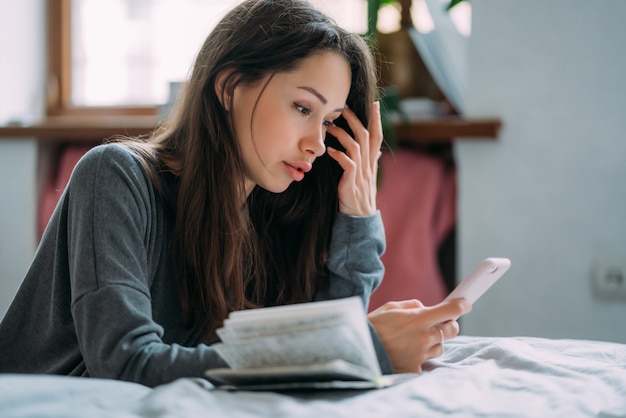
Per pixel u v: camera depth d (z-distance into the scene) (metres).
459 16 2.43
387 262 2.32
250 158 1.24
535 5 2.22
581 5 2.19
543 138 2.22
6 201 2.50
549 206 2.22
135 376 0.94
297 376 0.82
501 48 2.24
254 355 0.84
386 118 2.21
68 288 1.16
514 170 2.24
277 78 1.21
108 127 2.42
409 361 1.04
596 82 2.18
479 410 0.79
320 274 1.44
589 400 0.83
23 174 2.50
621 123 2.17
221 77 1.23
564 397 0.84
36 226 2.51
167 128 1.37
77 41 2.73
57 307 1.15
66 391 0.75
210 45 1.26
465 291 1.09
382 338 1.04
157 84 2.71
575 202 2.20
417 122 2.28
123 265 1.05
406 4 2.44
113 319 0.98
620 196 2.17
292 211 1.44
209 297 1.21
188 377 0.93
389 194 2.36
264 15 1.23
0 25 2.51
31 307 1.19
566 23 2.20
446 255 2.43
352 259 1.40
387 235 2.33
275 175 1.25
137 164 1.18
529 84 2.23
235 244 1.24
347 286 1.40
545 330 2.22
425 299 2.29
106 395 0.79
